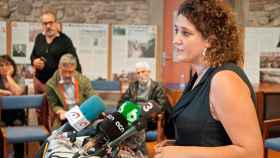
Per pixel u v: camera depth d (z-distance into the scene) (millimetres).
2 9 6176
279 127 5094
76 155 1299
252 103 1060
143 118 1325
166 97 4320
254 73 6352
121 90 5258
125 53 6320
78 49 6219
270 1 6418
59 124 3834
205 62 1134
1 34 5996
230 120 1036
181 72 6293
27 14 6242
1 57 4477
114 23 6398
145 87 4352
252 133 1021
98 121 1437
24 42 6047
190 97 1150
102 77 6285
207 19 1125
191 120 1126
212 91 1086
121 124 1303
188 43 1143
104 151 1288
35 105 4152
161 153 1106
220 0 1159
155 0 6355
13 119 4320
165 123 1279
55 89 3984
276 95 4930
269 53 6355
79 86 4031
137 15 6434
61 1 6289
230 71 1085
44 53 4547
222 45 1129
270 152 4645
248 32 6324
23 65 6039
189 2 1157
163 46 6375
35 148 4457
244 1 6387
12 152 4336
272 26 6406
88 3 6340
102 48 6273
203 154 1045
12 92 4398
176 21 1181
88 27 6230
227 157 1023
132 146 1353
